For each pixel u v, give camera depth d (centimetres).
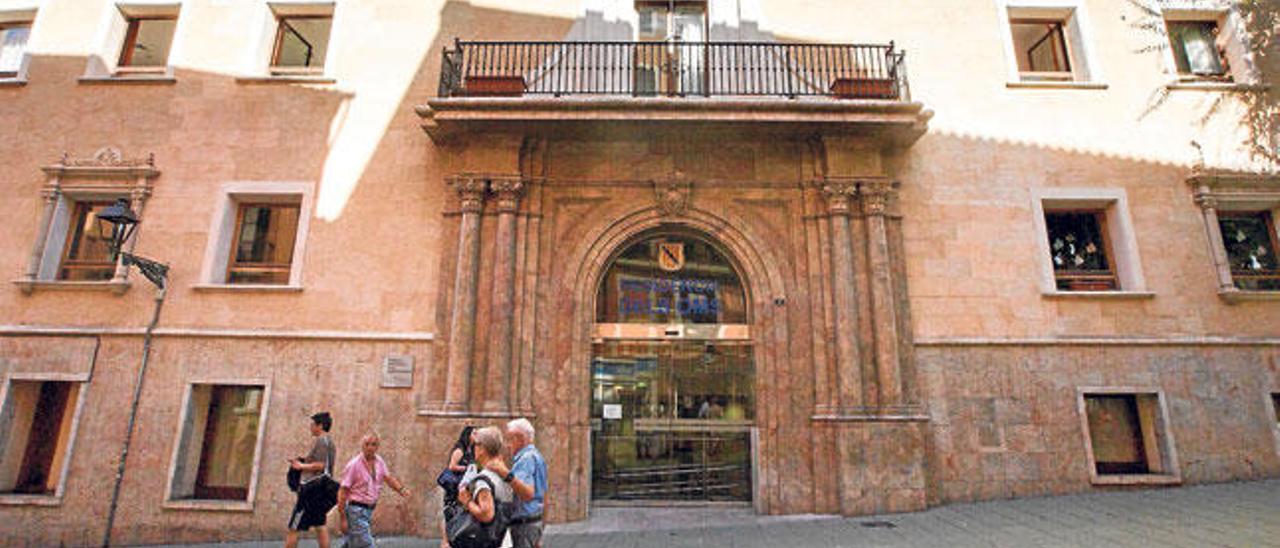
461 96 986
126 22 1141
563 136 1015
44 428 947
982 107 1069
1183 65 1118
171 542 882
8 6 1131
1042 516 786
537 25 1112
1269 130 1052
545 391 939
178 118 1058
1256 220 1052
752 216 1017
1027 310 977
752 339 991
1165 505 797
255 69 1084
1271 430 931
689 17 1135
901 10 1120
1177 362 956
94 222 1047
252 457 937
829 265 968
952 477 914
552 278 990
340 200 1019
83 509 891
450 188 1012
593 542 777
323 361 949
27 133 1053
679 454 970
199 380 939
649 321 1010
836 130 982
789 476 914
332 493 657
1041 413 938
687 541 768
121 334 951
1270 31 1094
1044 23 1155
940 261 993
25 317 964
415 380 938
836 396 920
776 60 1084
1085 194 1027
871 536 741
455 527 445
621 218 1012
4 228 1006
